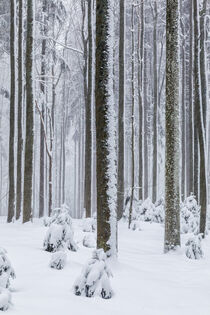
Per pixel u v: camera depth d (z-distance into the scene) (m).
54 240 7.75
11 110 16.12
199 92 13.00
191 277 6.98
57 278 5.85
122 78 18.00
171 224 9.68
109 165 7.22
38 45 23.72
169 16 10.09
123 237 12.54
